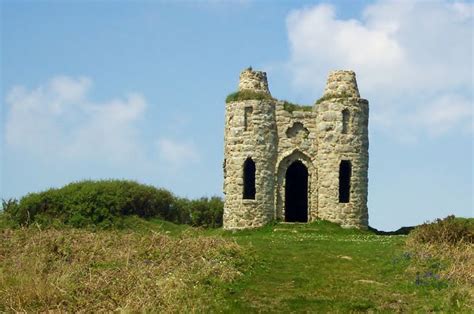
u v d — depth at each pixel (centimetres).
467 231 3064
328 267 2719
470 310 2080
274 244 3294
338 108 4384
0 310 2038
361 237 3816
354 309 2155
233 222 4378
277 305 2205
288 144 4441
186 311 2059
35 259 2588
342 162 4391
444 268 2547
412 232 3391
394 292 2342
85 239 3045
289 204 5000
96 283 2281
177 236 3338
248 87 4500
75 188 4950
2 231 3284
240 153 4406
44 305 2086
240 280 2469
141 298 2130
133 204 5084
